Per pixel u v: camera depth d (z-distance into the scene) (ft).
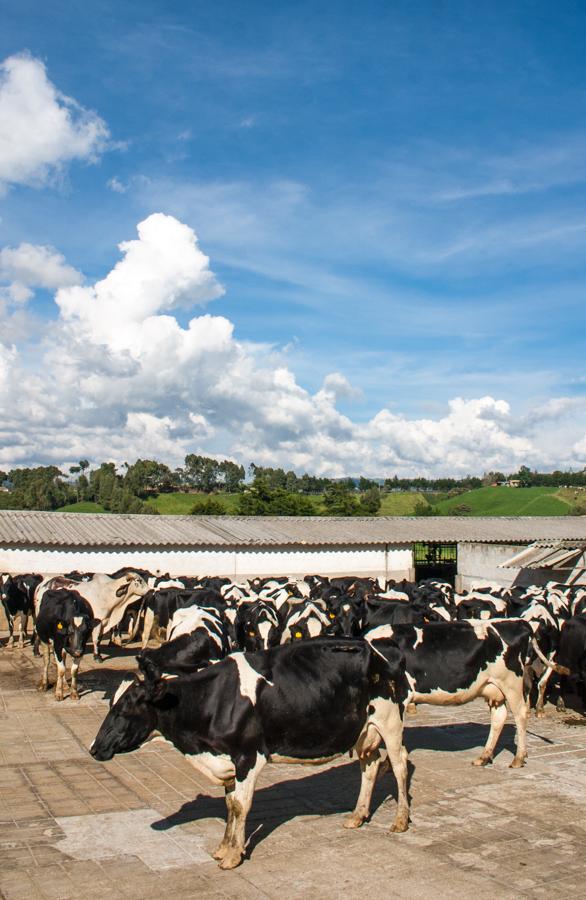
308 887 22.40
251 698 24.22
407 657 32.55
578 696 51.75
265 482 217.56
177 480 390.63
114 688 52.34
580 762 35.50
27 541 91.20
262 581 84.94
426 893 22.03
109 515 111.75
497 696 34.09
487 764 34.73
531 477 458.09
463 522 131.44
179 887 22.39
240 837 24.04
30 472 355.15
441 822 27.61
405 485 527.40
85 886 22.40
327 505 223.30
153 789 31.24
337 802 29.66
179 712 24.32
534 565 80.79
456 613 55.11
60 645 48.39
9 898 21.61
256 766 24.23
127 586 59.36
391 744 26.96
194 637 40.70
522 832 26.68
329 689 25.23
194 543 100.83
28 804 29.40
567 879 22.98
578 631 46.68
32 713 45.11
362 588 76.79
